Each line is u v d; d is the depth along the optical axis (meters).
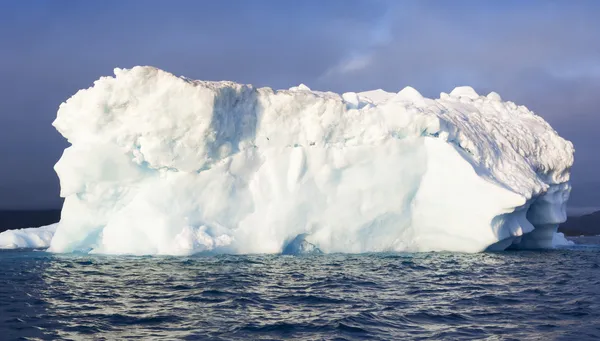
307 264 18.28
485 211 21.89
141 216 20.41
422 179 23.16
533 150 28.17
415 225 23.38
